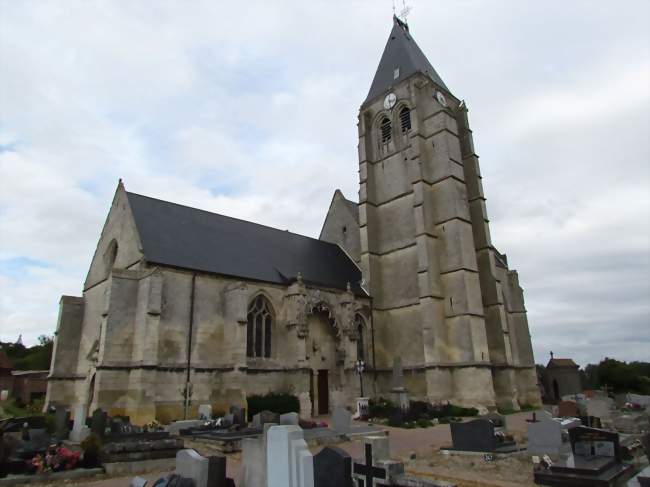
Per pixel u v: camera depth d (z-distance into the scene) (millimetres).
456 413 34312
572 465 14102
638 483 11242
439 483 10125
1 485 13875
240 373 29859
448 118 45781
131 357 27703
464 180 45188
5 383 57125
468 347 38438
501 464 16422
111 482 14531
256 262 37250
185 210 38219
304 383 33000
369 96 54219
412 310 42781
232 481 12016
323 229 54969
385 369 42688
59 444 18328
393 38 56438
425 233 41969
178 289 30281
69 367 35031
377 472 11211
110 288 28031
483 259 45000
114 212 35719
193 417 28250
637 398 44375
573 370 62875
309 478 9531
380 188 49062
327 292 38562
